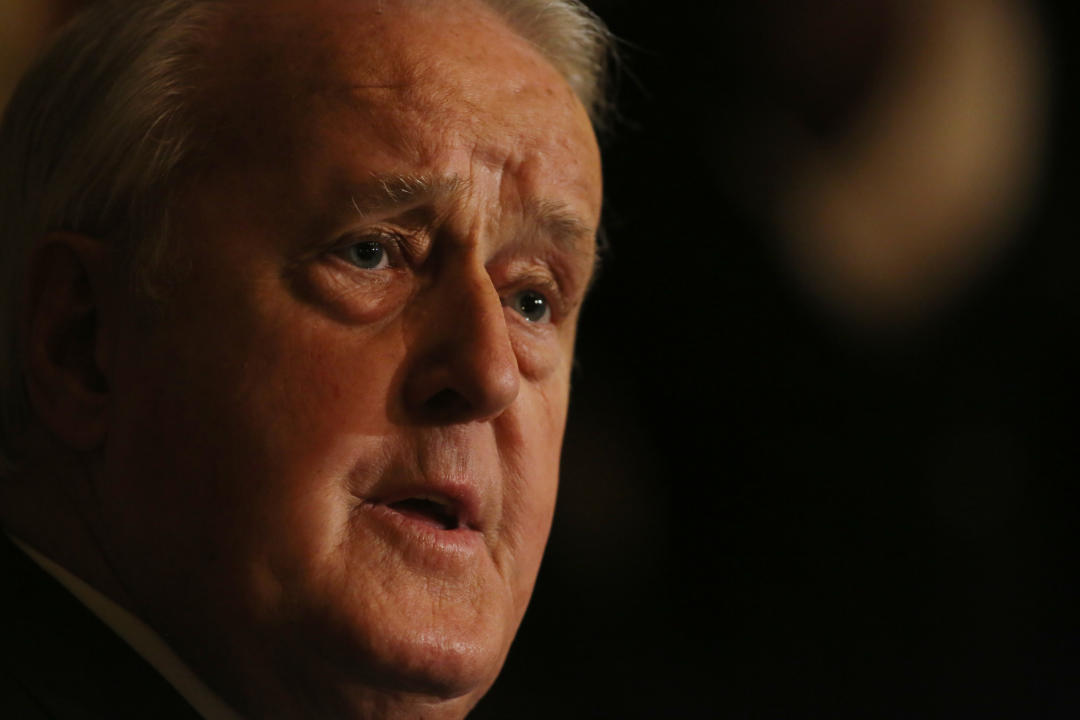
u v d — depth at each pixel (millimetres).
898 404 9047
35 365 5277
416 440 5004
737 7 8750
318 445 4902
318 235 5004
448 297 5098
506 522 5340
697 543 8672
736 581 8648
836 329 8906
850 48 9109
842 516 8727
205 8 5359
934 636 8867
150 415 5039
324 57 5188
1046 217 10180
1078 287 9992
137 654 5066
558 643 8688
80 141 5320
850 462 8820
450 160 5121
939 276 9703
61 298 5273
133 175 5164
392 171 5027
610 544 8656
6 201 5598
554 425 5656
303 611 4871
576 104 5727
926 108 9555
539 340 5629
